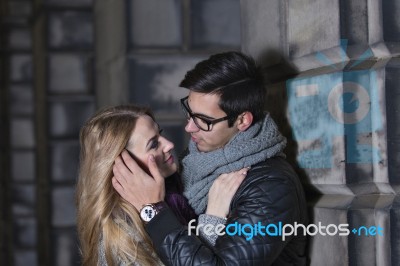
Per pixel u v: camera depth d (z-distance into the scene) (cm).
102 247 189
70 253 484
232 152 184
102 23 403
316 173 188
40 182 523
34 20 555
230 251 167
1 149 589
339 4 169
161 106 318
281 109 212
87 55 471
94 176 189
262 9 222
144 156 191
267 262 169
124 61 316
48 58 468
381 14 166
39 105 511
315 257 190
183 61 317
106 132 190
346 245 171
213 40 318
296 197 178
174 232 173
